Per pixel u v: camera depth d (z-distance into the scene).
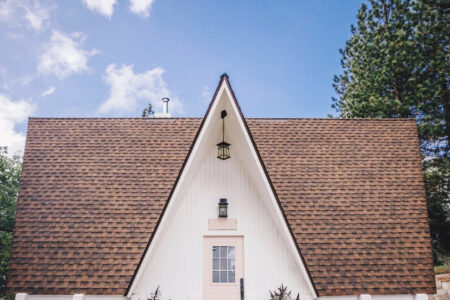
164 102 14.23
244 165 10.38
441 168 19.55
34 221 9.95
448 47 20.47
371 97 20.53
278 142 12.20
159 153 11.79
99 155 11.66
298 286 9.34
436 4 20.92
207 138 9.51
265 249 9.70
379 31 22.00
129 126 12.81
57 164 11.33
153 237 8.41
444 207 19.34
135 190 10.72
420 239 9.73
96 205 10.34
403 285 8.80
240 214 10.02
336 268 9.02
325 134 12.50
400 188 10.88
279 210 8.78
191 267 9.57
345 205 10.41
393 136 12.35
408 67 20.38
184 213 10.02
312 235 9.67
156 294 9.00
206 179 10.34
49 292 8.59
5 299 16.06
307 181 10.99
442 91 19.73
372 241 9.61
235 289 9.48
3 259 17.58
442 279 14.05
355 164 11.48
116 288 8.62
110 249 9.37
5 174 20.92
